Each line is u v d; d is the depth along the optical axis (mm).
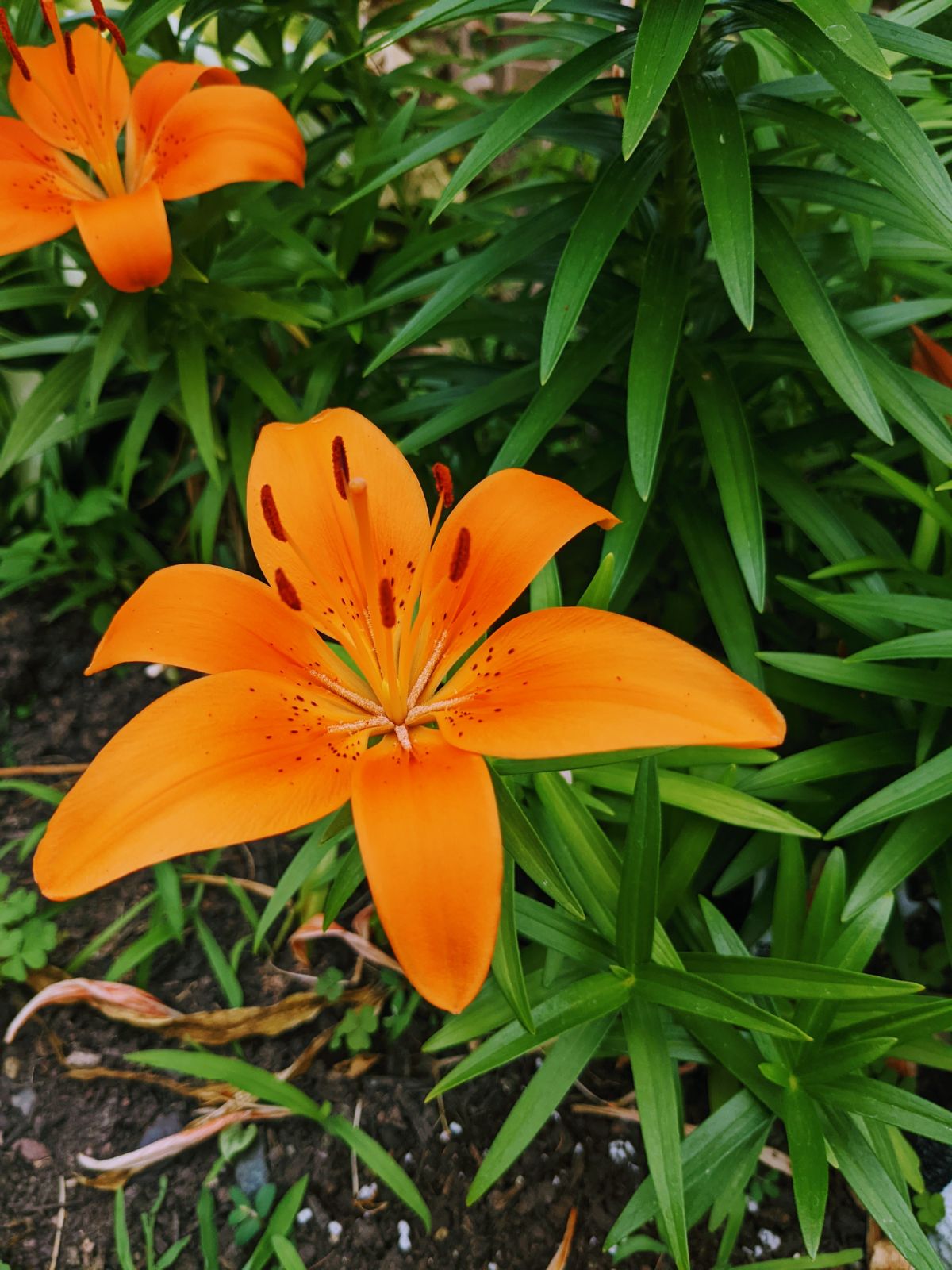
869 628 386
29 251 508
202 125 410
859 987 308
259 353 488
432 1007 432
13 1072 411
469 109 550
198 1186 393
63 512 519
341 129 520
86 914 445
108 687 516
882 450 440
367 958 432
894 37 333
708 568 402
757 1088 339
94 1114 404
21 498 522
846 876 396
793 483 400
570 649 279
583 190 397
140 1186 392
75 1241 382
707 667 260
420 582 318
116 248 377
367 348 482
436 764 276
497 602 304
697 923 382
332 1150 400
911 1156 359
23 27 434
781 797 395
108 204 383
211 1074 382
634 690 262
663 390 344
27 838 455
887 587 410
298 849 465
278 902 362
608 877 344
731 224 320
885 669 366
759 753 354
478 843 251
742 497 362
